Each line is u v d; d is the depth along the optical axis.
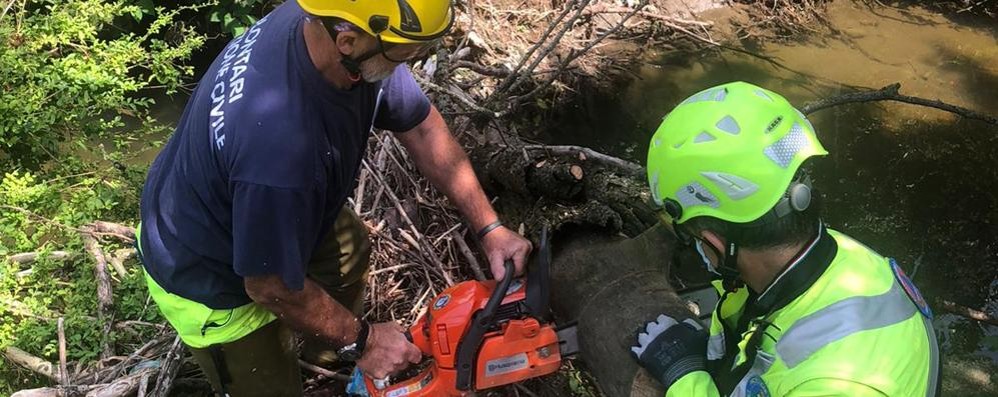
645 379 2.08
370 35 1.55
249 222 1.61
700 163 1.50
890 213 3.74
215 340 2.01
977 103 4.48
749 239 1.47
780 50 5.10
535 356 2.04
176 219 1.85
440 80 3.77
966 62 4.88
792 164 1.46
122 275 3.14
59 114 3.52
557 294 2.56
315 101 1.64
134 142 4.27
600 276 2.43
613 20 5.17
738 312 1.72
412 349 2.09
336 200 1.88
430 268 3.08
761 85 4.72
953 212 3.75
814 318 1.44
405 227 3.23
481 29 4.79
